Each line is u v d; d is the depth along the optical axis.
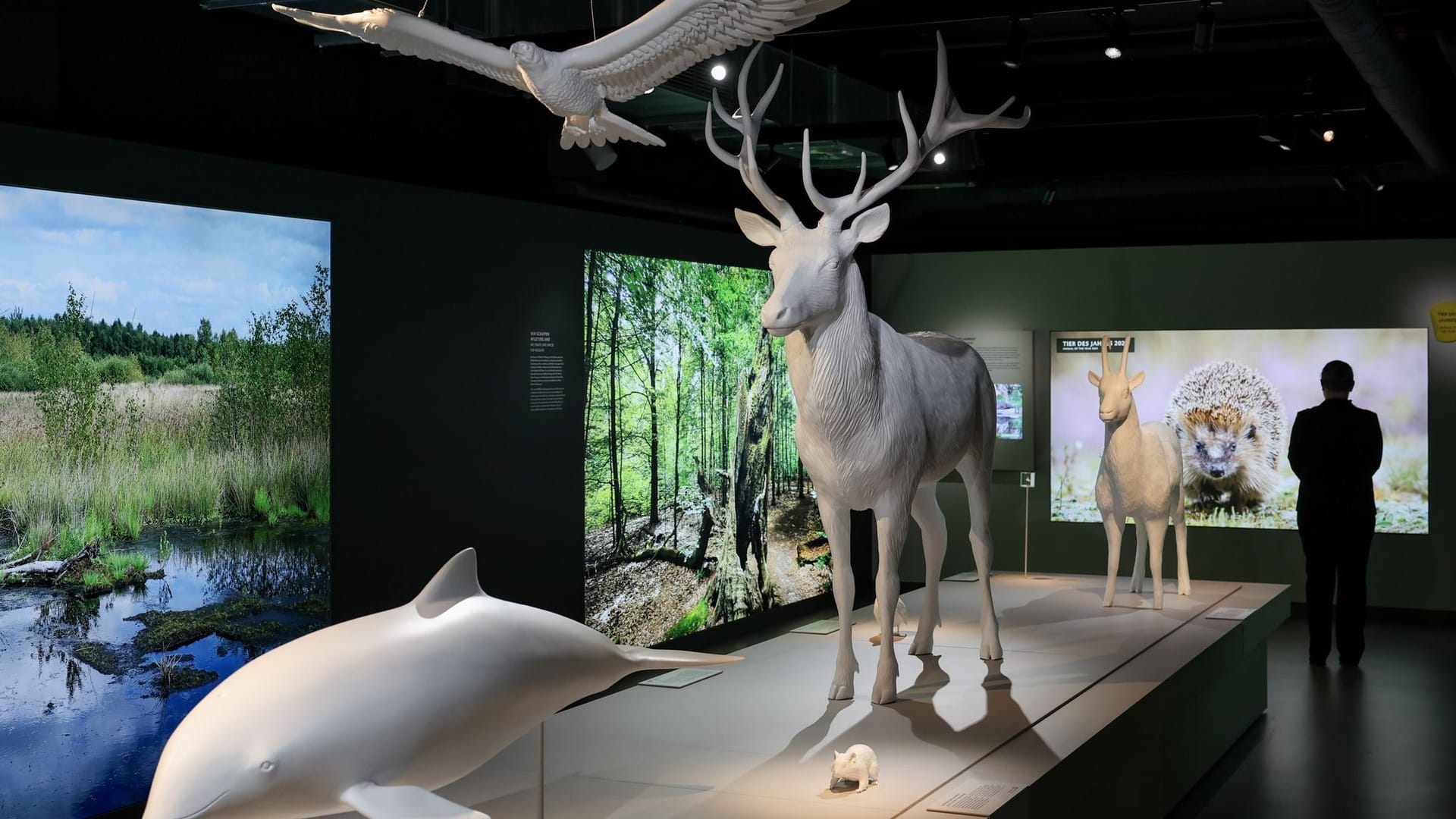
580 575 7.14
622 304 7.46
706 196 8.78
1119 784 4.35
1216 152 9.21
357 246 5.66
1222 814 5.08
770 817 3.19
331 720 2.12
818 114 7.52
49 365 4.42
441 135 6.72
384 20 1.90
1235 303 9.36
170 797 2.02
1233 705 6.09
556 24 5.11
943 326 10.16
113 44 5.08
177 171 4.86
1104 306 9.70
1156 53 7.93
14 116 4.68
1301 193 9.07
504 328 6.53
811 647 5.35
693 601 8.15
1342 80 7.45
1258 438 9.35
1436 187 8.81
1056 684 4.67
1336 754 5.91
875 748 3.84
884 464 4.18
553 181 7.30
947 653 5.24
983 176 8.98
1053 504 9.89
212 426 5.00
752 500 8.83
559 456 6.96
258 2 5.05
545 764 3.68
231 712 2.10
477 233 6.35
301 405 5.38
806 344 4.09
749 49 6.51
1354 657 7.69
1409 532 9.03
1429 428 8.95
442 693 2.24
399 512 5.91
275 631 5.28
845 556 4.38
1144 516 6.39
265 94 5.75
